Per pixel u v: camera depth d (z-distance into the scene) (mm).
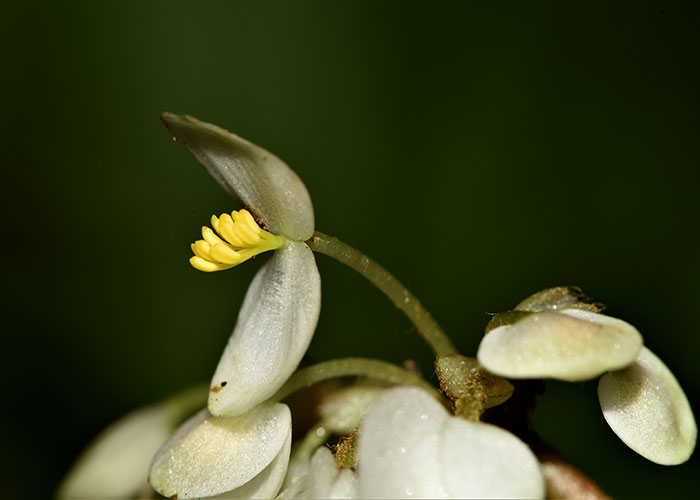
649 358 119
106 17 161
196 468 121
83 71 161
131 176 161
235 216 122
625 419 118
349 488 117
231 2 161
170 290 161
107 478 136
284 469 122
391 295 125
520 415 120
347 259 123
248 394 121
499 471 113
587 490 119
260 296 123
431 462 113
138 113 161
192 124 119
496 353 114
